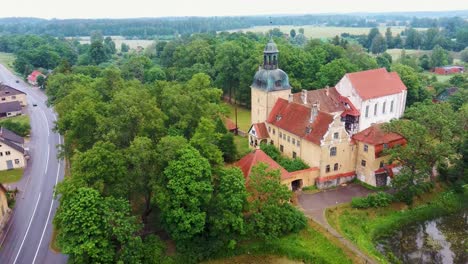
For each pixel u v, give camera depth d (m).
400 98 106.19
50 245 63.06
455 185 78.75
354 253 59.69
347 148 78.81
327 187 78.38
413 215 71.06
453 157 80.44
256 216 60.31
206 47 157.38
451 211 74.31
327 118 77.50
